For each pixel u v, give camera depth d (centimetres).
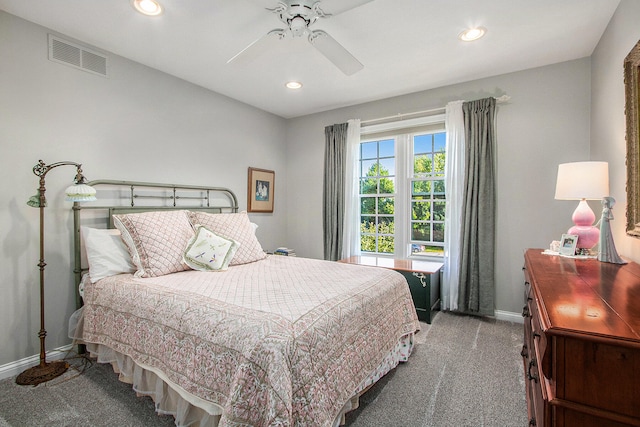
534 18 212
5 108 205
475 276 310
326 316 147
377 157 399
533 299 129
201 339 138
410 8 201
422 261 361
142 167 282
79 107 241
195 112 329
